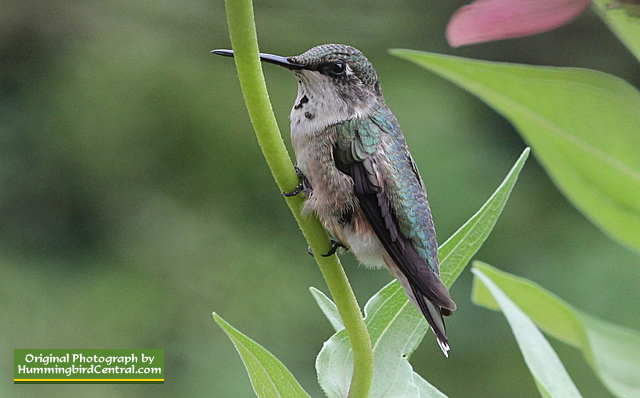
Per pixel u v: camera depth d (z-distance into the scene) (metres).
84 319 14.49
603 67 13.50
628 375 3.41
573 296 13.28
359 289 13.19
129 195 15.99
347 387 3.17
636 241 3.02
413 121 14.39
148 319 14.55
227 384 13.63
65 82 16.33
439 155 14.17
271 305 14.59
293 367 13.90
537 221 14.21
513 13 2.32
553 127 2.88
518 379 12.97
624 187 2.94
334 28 14.65
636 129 2.83
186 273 15.01
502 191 3.58
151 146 16.12
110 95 16.23
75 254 15.53
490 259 13.92
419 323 3.37
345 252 4.59
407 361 3.32
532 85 2.80
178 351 14.16
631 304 12.93
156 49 16.30
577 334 3.53
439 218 13.82
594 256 13.50
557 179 3.01
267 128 2.92
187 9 15.89
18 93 16.30
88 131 16.05
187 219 15.55
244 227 15.55
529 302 3.63
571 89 2.80
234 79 16.42
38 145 16.05
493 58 14.35
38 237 15.63
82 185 15.78
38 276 15.16
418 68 14.77
